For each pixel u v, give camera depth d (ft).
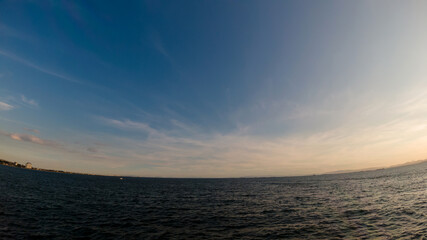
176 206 102.63
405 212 74.84
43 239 49.21
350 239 50.83
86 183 263.49
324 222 67.56
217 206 102.78
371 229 57.88
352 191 156.97
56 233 54.19
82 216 74.38
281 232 58.18
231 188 231.30
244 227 63.82
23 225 58.03
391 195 120.88
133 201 117.91
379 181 242.37
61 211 80.07
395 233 53.36
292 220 71.46
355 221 67.15
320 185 242.99
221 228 62.90
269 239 52.70
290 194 156.15
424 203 89.04
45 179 260.21
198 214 82.89
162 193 170.09
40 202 94.22
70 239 50.60
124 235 55.31
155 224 67.05
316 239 51.80
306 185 255.29
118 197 134.62
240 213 84.64
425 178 220.23
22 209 76.43
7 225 56.29
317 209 90.07
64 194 131.03
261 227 63.62
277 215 80.02
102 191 169.99
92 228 60.54
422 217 66.44
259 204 108.27
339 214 78.28
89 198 122.01
